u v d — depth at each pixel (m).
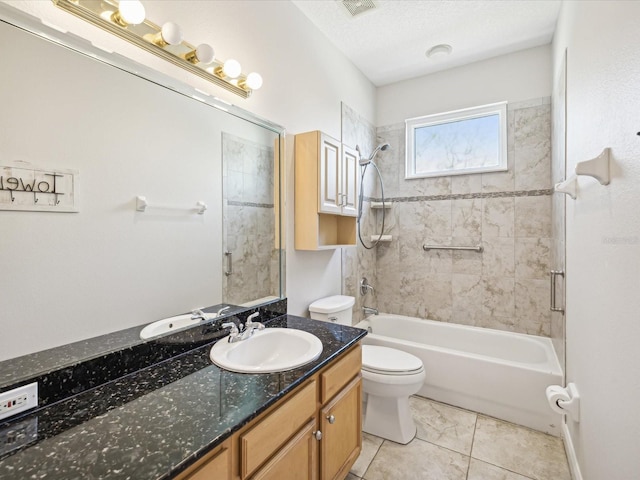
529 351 2.52
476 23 2.30
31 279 0.95
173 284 1.36
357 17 2.22
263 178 1.82
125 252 1.19
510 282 2.73
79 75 1.05
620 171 0.97
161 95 1.30
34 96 0.95
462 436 1.95
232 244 1.64
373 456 1.78
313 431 1.20
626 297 0.91
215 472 0.79
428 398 2.39
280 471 1.02
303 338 1.45
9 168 0.91
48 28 0.96
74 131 1.04
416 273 3.13
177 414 0.87
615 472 1.00
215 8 1.53
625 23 0.93
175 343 1.30
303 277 2.17
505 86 2.73
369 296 3.17
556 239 2.29
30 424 0.83
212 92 1.53
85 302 1.07
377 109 3.30
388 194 3.27
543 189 2.60
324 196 2.04
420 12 2.18
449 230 2.97
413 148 3.18
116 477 0.64
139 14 1.09
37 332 0.96
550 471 1.66
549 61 2.56
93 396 0.97
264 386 1.03
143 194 1.24
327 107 2.45
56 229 1.00
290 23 2.05
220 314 1.57
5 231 0.90
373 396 2.01
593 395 1.26
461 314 2.93
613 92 1.04
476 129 2.93
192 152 1.43
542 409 1.99
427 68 2.94
